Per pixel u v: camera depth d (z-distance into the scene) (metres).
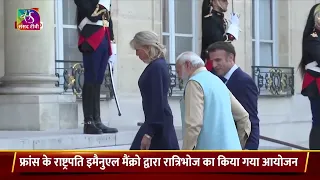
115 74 11.44
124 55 11.63
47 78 9.33
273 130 14.22
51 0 9.56
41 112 8.98
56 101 9.22
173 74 12.39
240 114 5.59
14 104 9.05
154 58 5.96
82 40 8.34
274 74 14.56
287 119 14.63
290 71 15.04
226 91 5.32
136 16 11.87
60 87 10.23
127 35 11.72
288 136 14.59
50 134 8.25
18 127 9.02
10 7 9.34
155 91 5.81
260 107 14.12
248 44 13.97
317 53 7.93
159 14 12.31
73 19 11.35
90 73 8.38
